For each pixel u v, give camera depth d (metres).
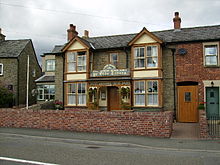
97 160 7.65
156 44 17.48
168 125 11.53
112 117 12.56
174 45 17.75
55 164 7.15
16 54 27.50
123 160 7.68
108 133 12.55
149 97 17.52
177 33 18.84
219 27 17.91
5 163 7.21
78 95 19.61
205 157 8.18
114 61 19.69
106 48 19.58
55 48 23.39
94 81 18.83
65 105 19.95
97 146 10.19
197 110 16.80
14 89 26.86
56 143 10.74
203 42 16.98
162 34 19.33
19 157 7.96
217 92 16.66
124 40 20.31
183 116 17.11
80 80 19.42
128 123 12.27
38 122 14.22
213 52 16.86
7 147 9.62
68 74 20.06
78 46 19.83
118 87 18.16
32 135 12.12
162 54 18.03
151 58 17.66
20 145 10.08
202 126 11.38
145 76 17.64
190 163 7.37
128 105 17.72
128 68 18.39
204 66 16.83
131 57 18.16
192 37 17.53
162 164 7.25
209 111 16.66
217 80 16.52
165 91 17.67
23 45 29.11
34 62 31.55
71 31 23.05
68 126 13.44
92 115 12.96
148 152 8.98
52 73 28.91
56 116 13.77
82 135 12.06
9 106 24.75
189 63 17.23
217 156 8.34
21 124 14.65
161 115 11.69
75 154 8.48
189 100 17.08
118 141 10.66
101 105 19.23
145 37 17.84
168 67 17.77
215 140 10.88
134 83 17.91
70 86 20.03
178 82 17.41
